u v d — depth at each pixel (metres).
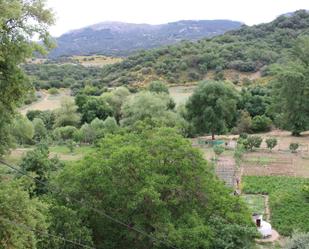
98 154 28.59
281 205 40.41
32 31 17.73
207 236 24.80
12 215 16.78
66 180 27.27
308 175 51.25
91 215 26.06
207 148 67.31
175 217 26.45
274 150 65.12
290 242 27.23
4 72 17.38
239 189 46.59
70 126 81.06
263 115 83.12
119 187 25.72
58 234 23.39
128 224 25.62
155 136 29.69
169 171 27.00
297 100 70.12
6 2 16.16
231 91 73.12
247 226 26.53
